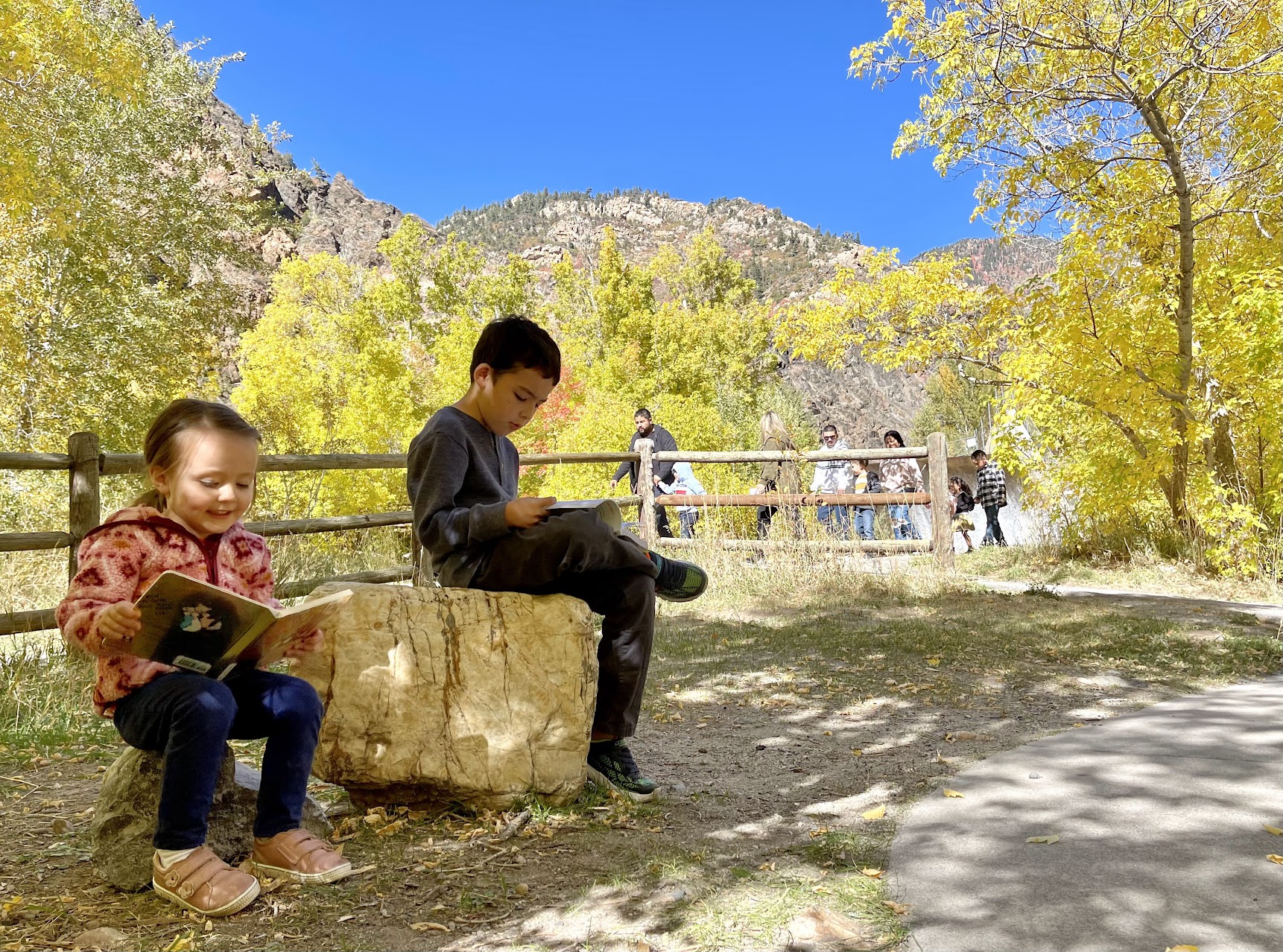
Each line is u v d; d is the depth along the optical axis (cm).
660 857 240
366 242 11156
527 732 279
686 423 1794
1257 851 231
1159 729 360
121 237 1970
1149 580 841
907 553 948
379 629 275
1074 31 830
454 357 1709
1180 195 819
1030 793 283
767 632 621
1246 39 830
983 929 193
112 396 1802
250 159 2686
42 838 259
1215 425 896
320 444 1266
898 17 872
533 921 204
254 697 234
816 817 275
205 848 217
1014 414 991
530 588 292
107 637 202
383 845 254
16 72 1200
